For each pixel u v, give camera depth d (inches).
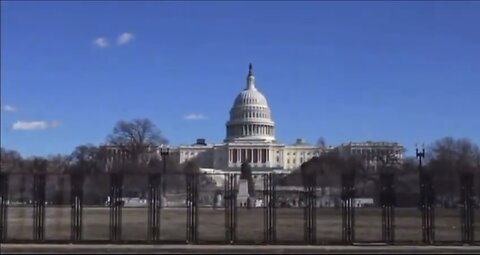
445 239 1521.9
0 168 3277.6
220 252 1243.8
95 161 5098.4
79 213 1428.4
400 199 2030.0
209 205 2511.1
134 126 6628.9
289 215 2388.0
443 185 1584.6
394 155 6889.8
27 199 2174.0
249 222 2114.9
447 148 6638.8
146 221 2079.2
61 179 1831.9
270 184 1637.6
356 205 2250.2
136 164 4884.4
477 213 2290.8
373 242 1417.3
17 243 1362.0
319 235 1625.2
